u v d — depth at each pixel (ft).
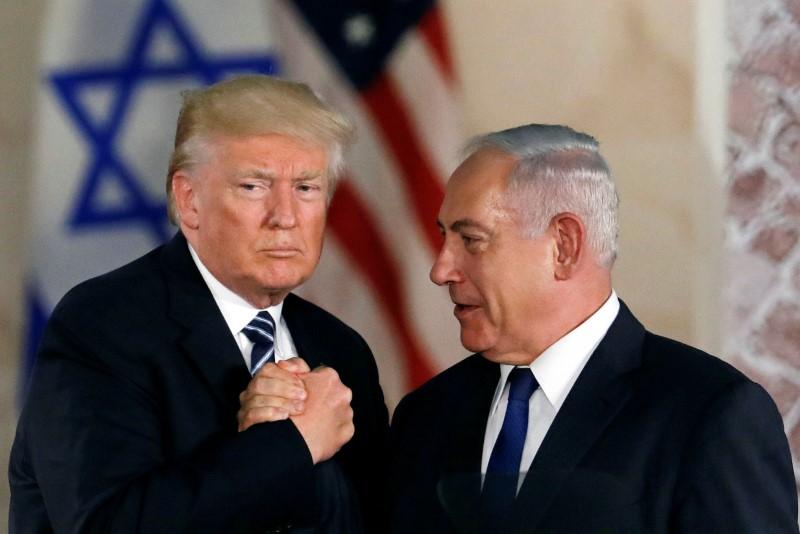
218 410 33.96
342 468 36.27
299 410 33.30
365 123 47.55
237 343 35.01
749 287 48.01
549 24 47.37
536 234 33.50
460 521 32.91
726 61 47.83
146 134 47.88
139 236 47.70
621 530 31.83
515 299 33.65
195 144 33.71
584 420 33.14
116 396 33.17
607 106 47.24
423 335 47.60
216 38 48.01
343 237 47.65
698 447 31.91
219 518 31.96
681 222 47.01
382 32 47.65
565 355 33.96
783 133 47.88
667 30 46.88
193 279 34.68
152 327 34.09
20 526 34.73
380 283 47.60
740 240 48.01
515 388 34.37
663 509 31.94
